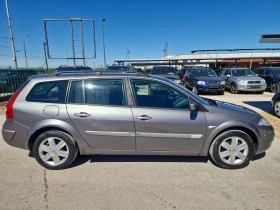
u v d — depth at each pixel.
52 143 3.76
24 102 3.75
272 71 14.95
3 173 3.67
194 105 3.56
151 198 3.00
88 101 3.73
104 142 3.75
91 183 3.37
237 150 3.76
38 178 3.51
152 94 3.76
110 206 2.84
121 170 3.75
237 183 3.35
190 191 3.15
